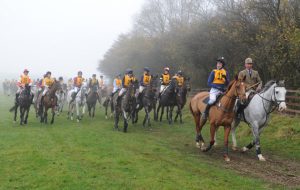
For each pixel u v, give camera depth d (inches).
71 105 864.9
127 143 524.7
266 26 842.8
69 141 527.5
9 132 613.3
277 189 325.1
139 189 312.2
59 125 717.9
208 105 449.1
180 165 402.6
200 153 475.2
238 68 989.2
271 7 859.4
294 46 738.8
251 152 487.2
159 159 427.5
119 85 821.2
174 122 775.1
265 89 438.6
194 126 711.1
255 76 460.1
